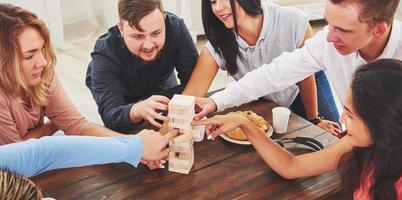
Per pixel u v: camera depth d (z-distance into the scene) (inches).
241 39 69.6
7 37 49.9
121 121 59.5
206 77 70.1
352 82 38.9
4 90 54.4
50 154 41.0
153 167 48.8
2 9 50.9
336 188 45.9
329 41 49.1
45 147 40.8
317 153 48.2
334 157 47.0
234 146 53.3
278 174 47.8
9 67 51.8
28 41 50.9
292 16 70.1
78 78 134.0
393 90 35.9
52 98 60.3
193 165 49.6
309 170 47.0
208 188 45.8
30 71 53.3
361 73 38.3
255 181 46.9
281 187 46.0
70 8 156.6
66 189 45.3
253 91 60.3
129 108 59.3
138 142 46.1
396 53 50.9
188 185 46.3
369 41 47.7
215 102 59.2
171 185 46.3
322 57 56.8
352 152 44.3
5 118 55.7
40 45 52.8
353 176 44.3
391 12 45.4
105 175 47.8
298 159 47.9
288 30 70.2
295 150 52.9
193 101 47.8
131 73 70.5
